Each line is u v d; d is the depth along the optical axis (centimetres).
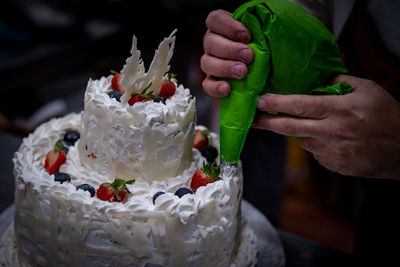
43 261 175
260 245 216
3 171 268
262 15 150
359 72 210
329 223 387
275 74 158
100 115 169
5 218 222
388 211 227
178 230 159
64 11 298
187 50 339
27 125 324
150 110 165
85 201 159
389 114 155
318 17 213
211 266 175
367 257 242
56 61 279
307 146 171
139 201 163
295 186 428
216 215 169
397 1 187
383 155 160
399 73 193
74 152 198
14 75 263
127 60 163
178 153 176
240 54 151
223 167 179
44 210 164
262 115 168
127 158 171
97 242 160
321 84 163
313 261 213
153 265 162
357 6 198
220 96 163
